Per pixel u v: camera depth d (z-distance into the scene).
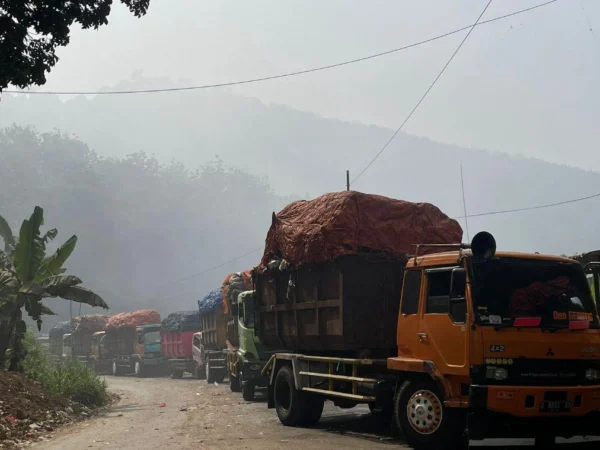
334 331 10.51
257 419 13.02
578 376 7.75
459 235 11.01
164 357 36.47
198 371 30.64
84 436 11.83
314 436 10.23
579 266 8.55
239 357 18.52
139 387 26.58
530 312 7.89
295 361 11.78
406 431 8.62
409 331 8.83
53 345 55.12
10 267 18.81
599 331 8.09
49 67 10.76
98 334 42.84
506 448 7.64
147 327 37.16
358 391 10.08
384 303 10.41
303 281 11.59
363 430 10.82
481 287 7.93
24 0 10.38
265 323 13.44
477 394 7.50
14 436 11.73
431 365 8.25
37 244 17.83
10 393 14.46
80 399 18.09
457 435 8.12
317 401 11.64
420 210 10.83
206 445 9.62
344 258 10.20
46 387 17.28
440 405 8.23
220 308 24.64
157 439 10.67
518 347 7.63
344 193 10.69
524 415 7.43
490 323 7.73
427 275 8.73
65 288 17.84
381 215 10.55
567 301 8.12
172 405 17.52
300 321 11.72
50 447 10.65
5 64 10.12
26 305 18.14
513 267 8.17
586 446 7.83
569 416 7.56
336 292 10.47
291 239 11.50
